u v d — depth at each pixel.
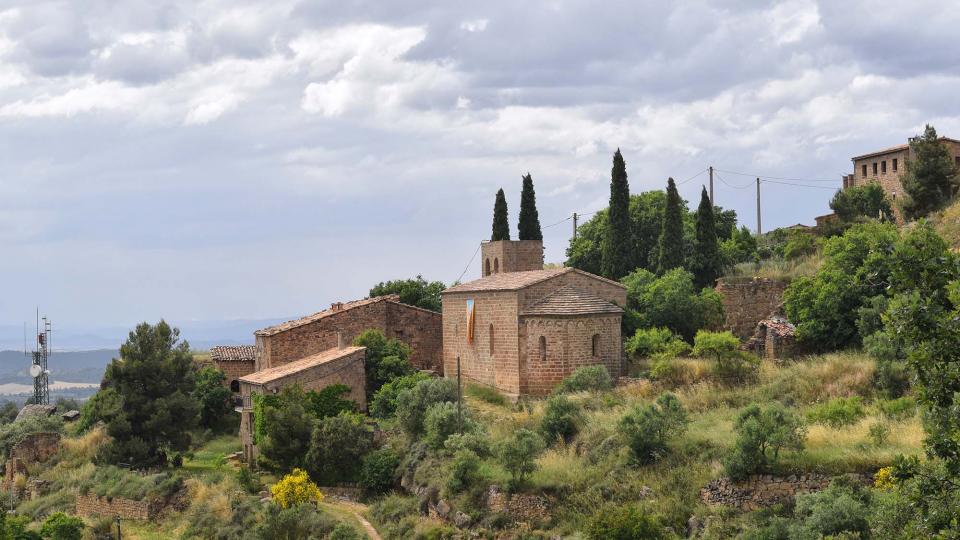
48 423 87.62
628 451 45.62
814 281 59.97
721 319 67.56
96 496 63.59
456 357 72.19
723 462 41.28
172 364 71.31
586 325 61.12
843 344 57.94
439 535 46.72
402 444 57.84
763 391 51.62
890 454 38.31
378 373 70.00
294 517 51.06
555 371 61.38
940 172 75.38
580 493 44.50
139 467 68.31
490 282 70.19
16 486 74.06
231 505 56.94
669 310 66.81
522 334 62.97
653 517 39.50
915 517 24.25
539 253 83.50
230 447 73.38
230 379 87.94
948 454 22.91
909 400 44.97
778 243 92.19
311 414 61.94
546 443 50.62
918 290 23.41
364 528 50.69
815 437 42.31
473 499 47.41
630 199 89.81
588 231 92.62
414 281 92.38
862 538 33.19
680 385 55.12
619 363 62.00
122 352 70.88
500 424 55.00
